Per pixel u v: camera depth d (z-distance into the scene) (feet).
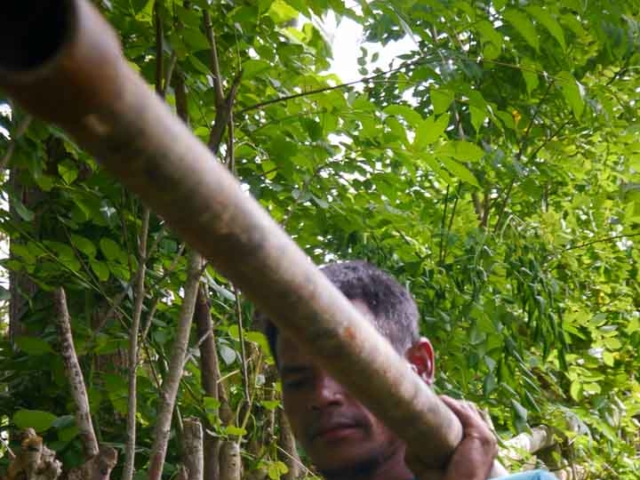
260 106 9.89
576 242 16.85
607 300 18.35
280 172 10.78
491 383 12.61
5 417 12.21
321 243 11.90
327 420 5.95
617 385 18.75
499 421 15.10
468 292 13.42
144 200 2.75
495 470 5.57
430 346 6.58
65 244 10.50
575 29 12.63
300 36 11.97
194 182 2.73
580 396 16.96
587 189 17.26
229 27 10.43
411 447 4.56
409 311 6.51
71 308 11.12
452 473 4.70
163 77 10.07
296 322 3.36
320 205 10.62
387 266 12.17
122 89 2.39
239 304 10.10
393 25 12.98
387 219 12.14
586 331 17.74
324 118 10.39
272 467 11.02
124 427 11.30
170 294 11.28
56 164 10.86
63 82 2.27
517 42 14.38
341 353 3.58
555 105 15.16
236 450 10.04
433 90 10.64
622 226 17.43
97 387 11.09
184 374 11.78
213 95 10.42
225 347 10.95
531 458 17.17
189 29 9.18
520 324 14.83
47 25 2.25
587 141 16.67
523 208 16.24
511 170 13.79
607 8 13.15
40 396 11.29
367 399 3.97
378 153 10.80
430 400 4.33
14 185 10.88
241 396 12.03
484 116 10.82
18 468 6.05
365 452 5.92
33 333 11.24
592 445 17.20
